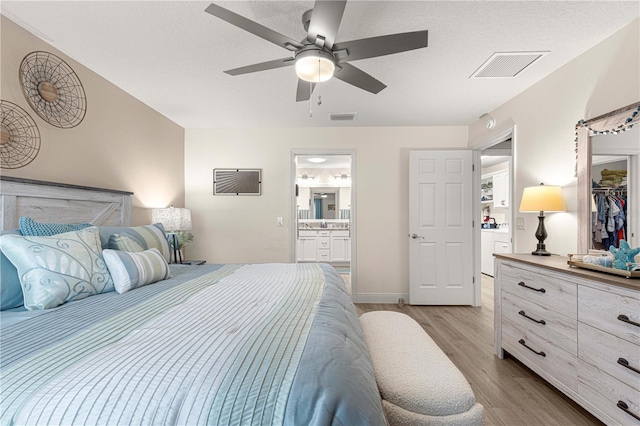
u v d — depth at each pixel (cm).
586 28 184
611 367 142
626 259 147
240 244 398
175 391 66
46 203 193
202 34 193
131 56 218
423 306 374
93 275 149
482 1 162
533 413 167
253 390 66
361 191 393
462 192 377
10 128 178
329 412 63
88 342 88
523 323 204
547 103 246
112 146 261
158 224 262
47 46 201
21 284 130
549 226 244
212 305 126
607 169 191
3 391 66
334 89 277
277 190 397
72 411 62
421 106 318
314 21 136
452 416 95
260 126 391
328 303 131
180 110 329
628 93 181
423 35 142
